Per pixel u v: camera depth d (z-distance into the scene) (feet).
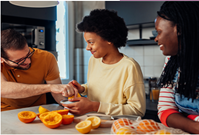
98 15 2.77
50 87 3.31
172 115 2.21
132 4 7.02
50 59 4.46
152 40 6.68
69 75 10.18
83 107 2.72
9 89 3.41
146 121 1.76
